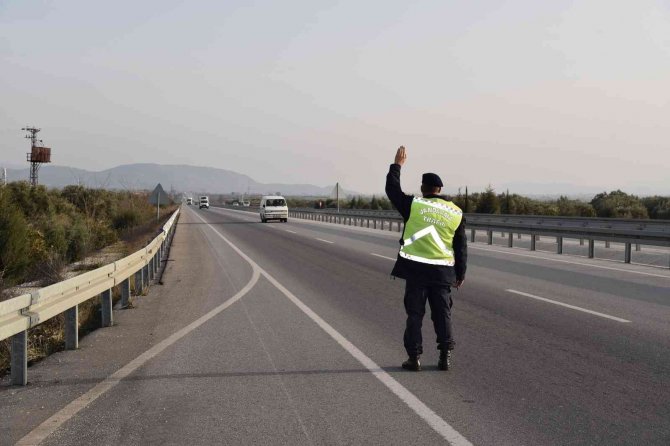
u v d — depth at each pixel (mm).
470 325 8867
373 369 6586
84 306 11078
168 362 6996
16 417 5191
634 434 4617
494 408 5246
